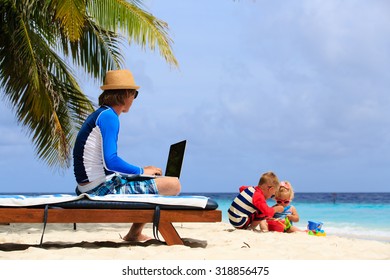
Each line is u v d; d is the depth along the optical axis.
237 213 7.58
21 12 9.89
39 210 5.03
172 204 5.18
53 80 10.41
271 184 7.60
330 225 18.59
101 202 5.08
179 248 5.09
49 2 9.52
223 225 9.12
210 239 6.21
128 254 4.77
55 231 7.76
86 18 10.08
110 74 5.46
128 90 5.43
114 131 5.29
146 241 5.82
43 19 10.28
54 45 10.77
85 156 5.29
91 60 11.09
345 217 23.08
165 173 5.85
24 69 9.74
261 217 7.57
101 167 5.28
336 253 5.25
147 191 5.39
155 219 5.14
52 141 10.43
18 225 8.98
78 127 10.83
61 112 10.59
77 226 8.91
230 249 5.25
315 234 7.67
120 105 5.43
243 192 7.62
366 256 5.16
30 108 10.22
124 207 5.11
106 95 5.44
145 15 9.91
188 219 5.22
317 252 5.23
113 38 11.23
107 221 5.09
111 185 5.30
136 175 5.34
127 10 9.83
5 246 5.66
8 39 10.09
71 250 5.01
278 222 7.59
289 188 7.80
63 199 5.05
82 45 10.91
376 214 25.02
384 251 5.59
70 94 10.77
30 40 9.65
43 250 5.00
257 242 5.91
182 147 5.58
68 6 8.83
